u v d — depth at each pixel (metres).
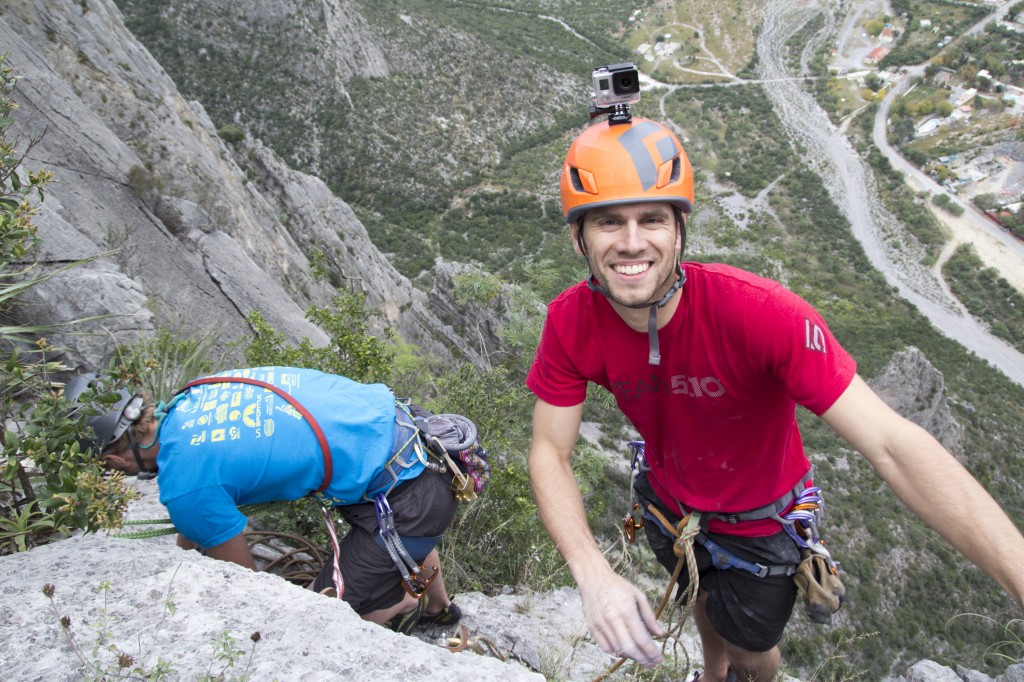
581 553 1.78
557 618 3.92
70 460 2.29
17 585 1.92
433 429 2.76
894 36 166.88
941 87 151.12
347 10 118.75
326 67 107.50
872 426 1.62
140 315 4.95
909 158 134.50
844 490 34.09
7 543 2.37
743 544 2.23
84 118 9.09
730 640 2.41
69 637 1.70
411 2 149.00
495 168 116.12
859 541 30.80
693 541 2.31
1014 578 1.37
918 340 94.00
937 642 21.75
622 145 1.66
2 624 1.78
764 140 140.75
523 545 4.57
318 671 1.73
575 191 1.71
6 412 2.48
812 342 1.69
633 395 2.01
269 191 24.23
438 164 113.75
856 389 1.67
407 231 100.38
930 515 1.52
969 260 111.94
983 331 100.75
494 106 129.00
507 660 3.08
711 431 2.01
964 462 58.38
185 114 14.99
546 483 1.96
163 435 2.45
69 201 8.26
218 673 1.69
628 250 1.67
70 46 11.44
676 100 152.75
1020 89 148.50
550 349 1.99
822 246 114.00
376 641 1.88
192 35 101.62
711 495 2.17
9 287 2.80
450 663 1.85
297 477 2.51
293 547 3.52
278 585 2.06
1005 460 61.12
